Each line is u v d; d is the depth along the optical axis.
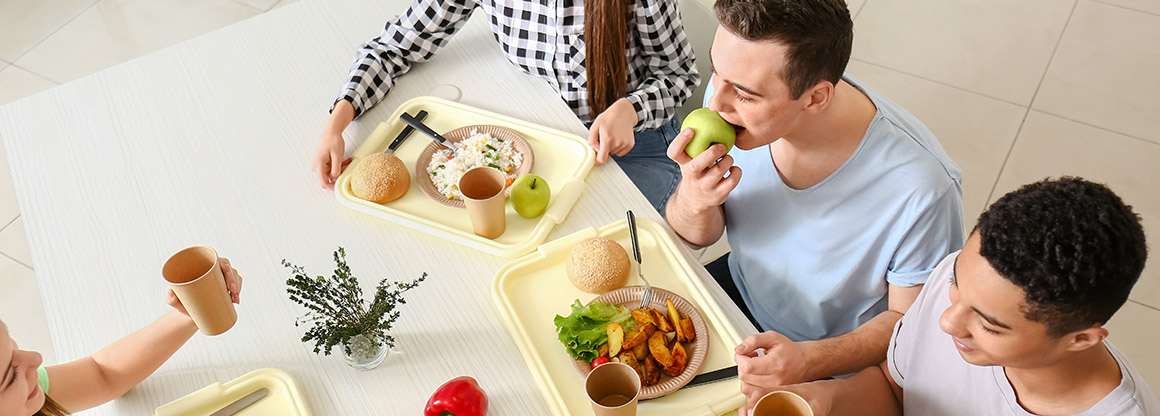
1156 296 2.12
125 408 1.11
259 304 1.22
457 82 1.58
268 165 1.43
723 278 1.57
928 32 2.86
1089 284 0.71
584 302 1.19
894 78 2.71
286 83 1.59
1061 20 2.86
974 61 2.74
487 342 1.15
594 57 1.48
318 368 1.14
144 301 1.24
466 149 1.41
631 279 1.23
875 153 1.12
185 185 1.40
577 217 1.32
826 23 0.93
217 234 1.32
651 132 1.67
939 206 1.11
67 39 2.98
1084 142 2.48
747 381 1.06
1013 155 2.46
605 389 0.99
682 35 1.56
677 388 1.07
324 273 1.25
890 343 1.12
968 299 0.79
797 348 1.10
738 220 1.35
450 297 1.21
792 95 0.99
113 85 1.61
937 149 1.18
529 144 1.41
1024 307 0.74
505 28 1.57
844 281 1.25
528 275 1.24
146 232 1.33
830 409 1.07
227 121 1.52
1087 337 0.76
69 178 1.43
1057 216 0.72
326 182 1.38
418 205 1.35
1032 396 0.89
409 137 1.46
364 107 1.50
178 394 1.12
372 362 1.13
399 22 1.59
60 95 1.60
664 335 1.12
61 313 1.22
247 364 1.14
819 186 1.18
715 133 1.08
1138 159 2.43
